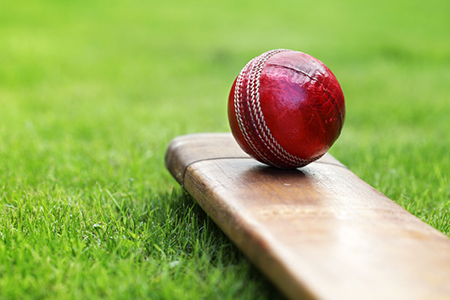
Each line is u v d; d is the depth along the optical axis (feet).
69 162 2.29
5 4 8.77
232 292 1.53
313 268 1.40
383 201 1.65
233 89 1.74
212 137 2.06
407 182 2.15
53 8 9.02
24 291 1.53
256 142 1.73
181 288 1.54
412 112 3.48
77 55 5.60
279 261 1.43
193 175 1.79
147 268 1.61
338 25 8.95
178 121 3.14
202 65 5.53
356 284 1.38
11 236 1.71
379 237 1.50
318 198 1.63
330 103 1.70
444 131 2.97
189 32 7.70
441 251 1.48
